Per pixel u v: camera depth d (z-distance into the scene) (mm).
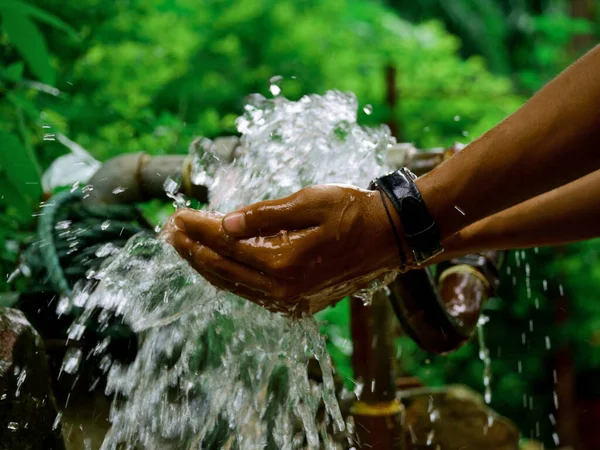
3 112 2475
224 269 1093
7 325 1320
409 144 1843
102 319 1613
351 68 5238
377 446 1883
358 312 1884
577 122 985
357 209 1052
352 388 2369
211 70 4879
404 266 1104
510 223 1443
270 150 1501
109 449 1520
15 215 2137
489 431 2564
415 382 2734
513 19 7617
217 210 1479
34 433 1339
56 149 2465
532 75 5895
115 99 3154
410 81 5082
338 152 1498
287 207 1051
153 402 1541
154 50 3842
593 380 4801
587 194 1416
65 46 3561
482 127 4824
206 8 5125
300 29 5199
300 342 1414
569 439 4309
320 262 1067
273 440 1567
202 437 1530
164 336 1515
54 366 1616
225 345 1483
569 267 4336
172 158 1904
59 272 1643
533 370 4418
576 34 6406
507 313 4445
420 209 1038
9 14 1968
